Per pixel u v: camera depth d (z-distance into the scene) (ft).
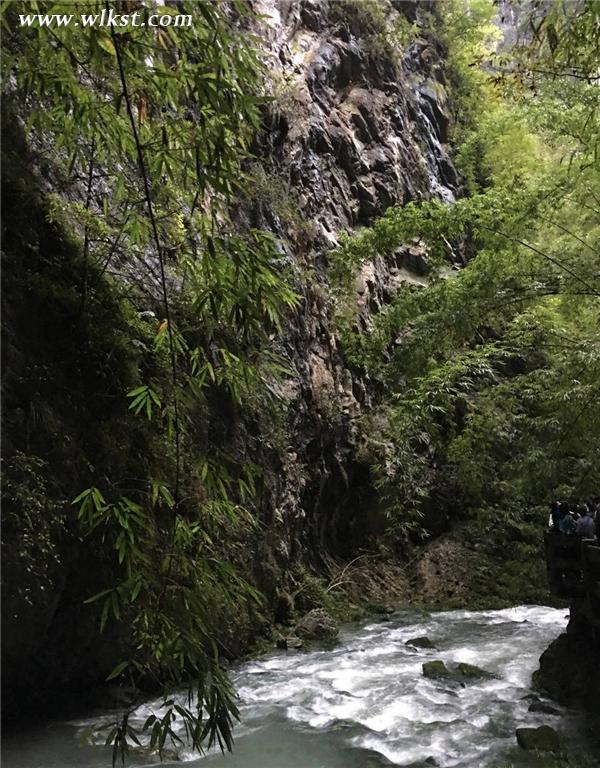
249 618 24.06
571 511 23.91
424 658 23.71
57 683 16.71
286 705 18.84
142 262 20.75
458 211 23.56
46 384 15.40
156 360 18.81
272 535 26.71
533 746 15.87
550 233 25.20
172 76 7.89
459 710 18.53
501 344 29.32
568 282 22.13
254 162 33.53
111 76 11.78
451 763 15.23
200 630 7.63
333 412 33.68
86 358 16.75
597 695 18.29
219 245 8.17
